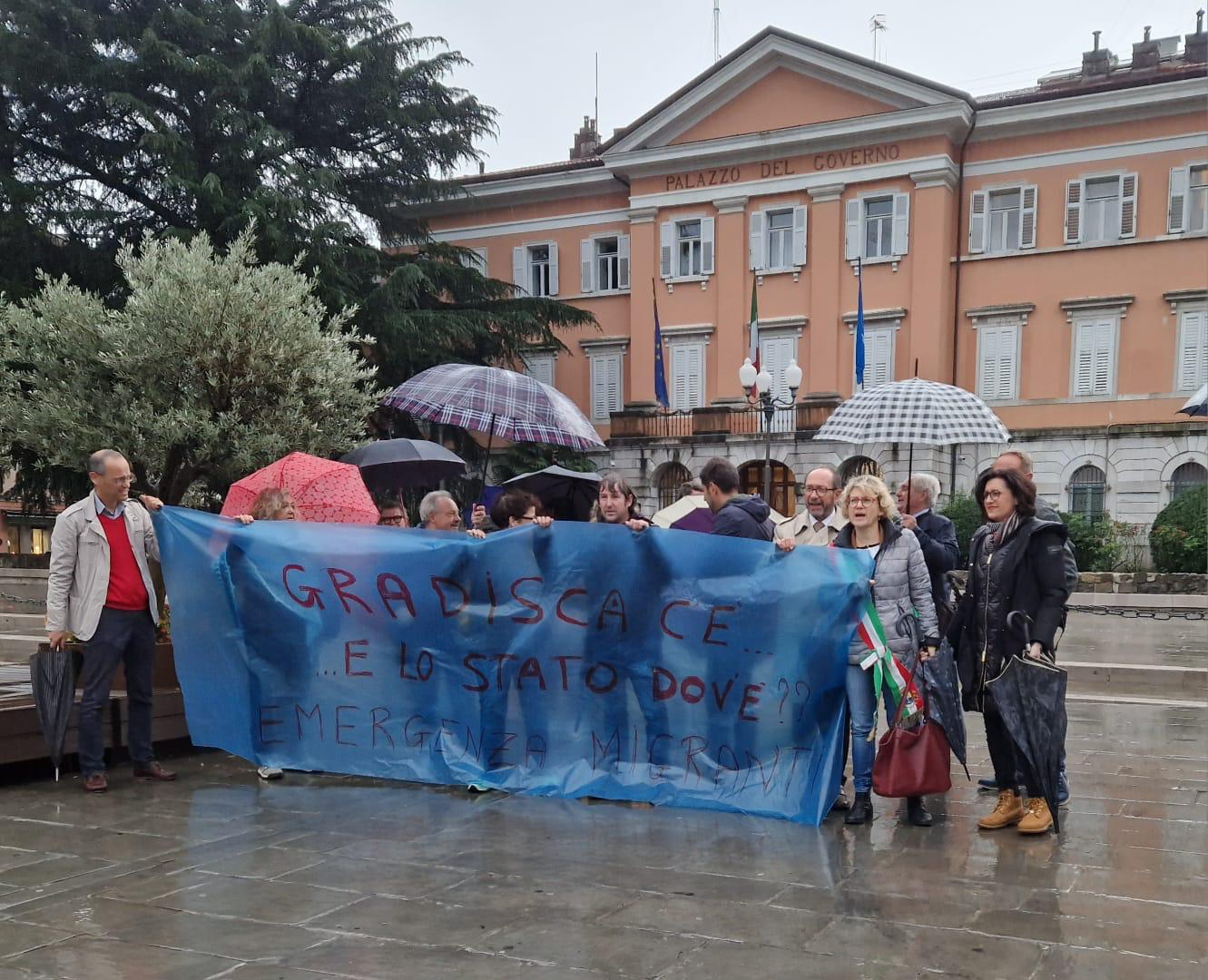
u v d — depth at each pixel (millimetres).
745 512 6117
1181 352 27312
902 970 3531
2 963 3588
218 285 12242
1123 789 6219
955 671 5289
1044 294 28578
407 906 4148
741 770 5762
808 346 30438
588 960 3617
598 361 33719
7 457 13523
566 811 5602
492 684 6250
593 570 6105
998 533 5422
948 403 6355
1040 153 28547
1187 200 27188
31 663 6059
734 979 3459
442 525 7062
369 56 25422
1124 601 22266
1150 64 31078
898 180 29281
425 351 26047
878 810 5684
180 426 12039
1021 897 4258
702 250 31688
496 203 34656
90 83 22703
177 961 3609
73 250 22781
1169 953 3682
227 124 23453
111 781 6281
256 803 5754
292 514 6941
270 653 6543
